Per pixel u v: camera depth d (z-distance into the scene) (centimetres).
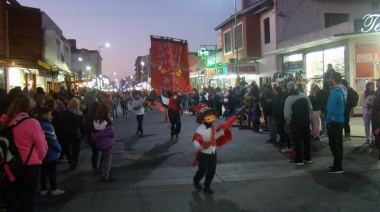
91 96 1306
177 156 973
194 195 638
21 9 2022
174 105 1256
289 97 838
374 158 866
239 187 680
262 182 708
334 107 736
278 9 2286
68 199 628
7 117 443
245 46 2594
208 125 643
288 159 895
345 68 1692
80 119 854
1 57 1639
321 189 644
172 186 699
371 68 1667
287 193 630
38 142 444
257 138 1224
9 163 425
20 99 450
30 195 441
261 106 1393
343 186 656
